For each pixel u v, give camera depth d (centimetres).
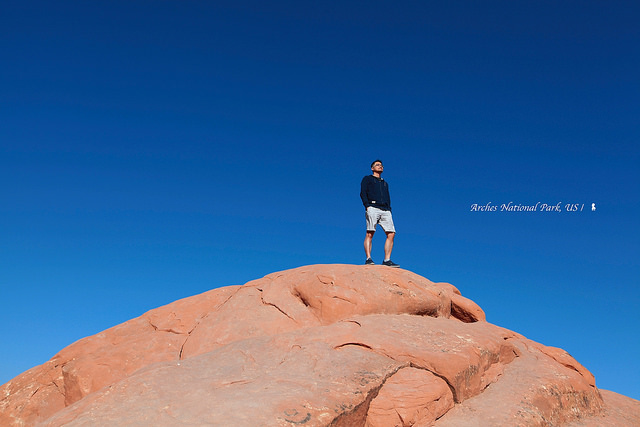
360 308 997
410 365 799
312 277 1079
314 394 646
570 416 870
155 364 796
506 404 795
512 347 1002
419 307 1055
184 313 1141
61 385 987
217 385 691
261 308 1058
